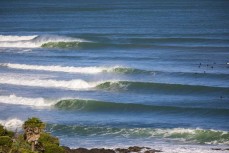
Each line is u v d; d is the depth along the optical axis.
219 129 156.12
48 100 184.00
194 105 182.88
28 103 183.88
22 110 176.50
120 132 153.00
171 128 155.75
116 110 179.00
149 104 183.00
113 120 167.12
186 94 199.88
